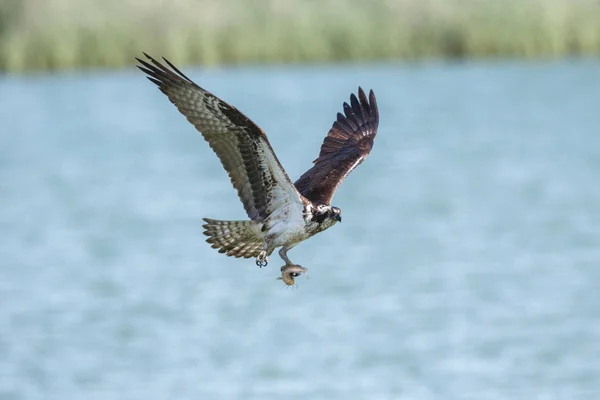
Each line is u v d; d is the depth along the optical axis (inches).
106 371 804.6
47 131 1980.8
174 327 898.1
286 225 440.1
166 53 2273.6
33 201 1408.7
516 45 2393.0
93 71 2305.6
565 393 755.4
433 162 1663.4
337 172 487.5
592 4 2422.5
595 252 1107.9
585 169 1576.0
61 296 989.8
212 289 1000.9
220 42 2289.6
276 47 2310.5
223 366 813.9
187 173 1598.2
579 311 911.0
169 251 1146.0
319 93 2166.6
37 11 2273.6
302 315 922.7
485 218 1286.9
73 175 1590.8
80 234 1221.7
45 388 791.7
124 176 1578.5
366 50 2349.9
